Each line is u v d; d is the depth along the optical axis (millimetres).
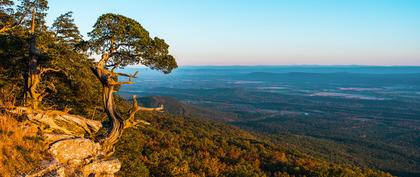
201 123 91125
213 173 23234
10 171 9469
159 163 21391
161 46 15688
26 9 18719
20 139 11148
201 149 31203
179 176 20109
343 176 28078
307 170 28328
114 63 15984
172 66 16562
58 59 16234
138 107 16594
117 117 15914
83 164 12109
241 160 29422
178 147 29234
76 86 18797
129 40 15164
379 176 34562
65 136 12664
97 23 14484
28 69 16594
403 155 186375
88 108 19750
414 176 135625
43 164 10445
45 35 17141
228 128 100938
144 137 29156
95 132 15789
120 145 19391
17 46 16625
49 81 18500
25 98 16016
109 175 12930
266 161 30953
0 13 18672
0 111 13422
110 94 15922
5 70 17375
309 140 186125
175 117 87250
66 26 19281
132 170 16938
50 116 14539
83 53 18281
